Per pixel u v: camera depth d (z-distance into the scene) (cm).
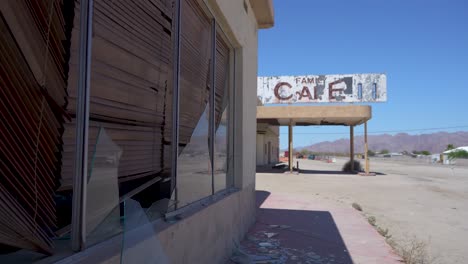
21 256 200
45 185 206
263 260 558
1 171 173
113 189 256
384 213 1084
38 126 197
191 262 370
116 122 282
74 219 214
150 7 329
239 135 660
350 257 594
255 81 834
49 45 202
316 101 2716
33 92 191
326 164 4731
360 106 2408
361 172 2797
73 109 224
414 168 3931
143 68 321
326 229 798
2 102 172
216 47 572
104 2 256
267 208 1074
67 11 217
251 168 783
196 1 447
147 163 337
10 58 175
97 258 212
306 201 1234
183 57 415
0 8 168
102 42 256
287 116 2489
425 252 652
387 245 673
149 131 340
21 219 184
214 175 524
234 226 594
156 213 335
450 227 903
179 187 385
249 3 739
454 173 3089
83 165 214
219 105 593
